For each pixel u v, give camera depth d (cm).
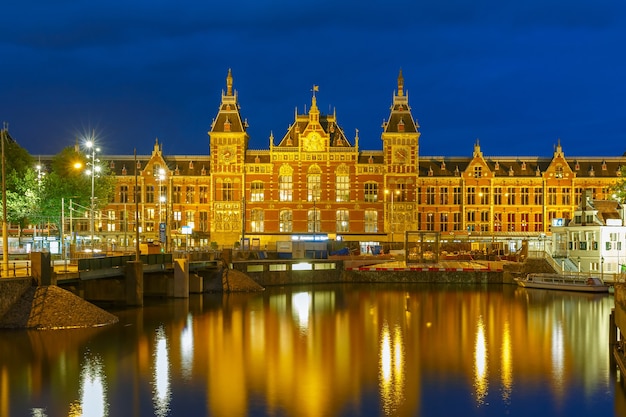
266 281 9612
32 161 10656
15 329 5225
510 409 3500
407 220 12594
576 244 10025
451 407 3519
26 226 11938
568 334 5581
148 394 3694
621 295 4375
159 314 6456
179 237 12756
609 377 4112
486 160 13512
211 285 8681
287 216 12644
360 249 12388
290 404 3538
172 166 13250
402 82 12888
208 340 5212
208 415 3356
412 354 4766
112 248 9519
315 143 12638
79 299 5609
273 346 5019
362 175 12638
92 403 3531
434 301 7912
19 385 3847
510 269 10100
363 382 3975
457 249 12744
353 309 7138
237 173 12625
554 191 13062
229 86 12875
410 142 12638
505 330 5788
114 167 13188
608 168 13200
